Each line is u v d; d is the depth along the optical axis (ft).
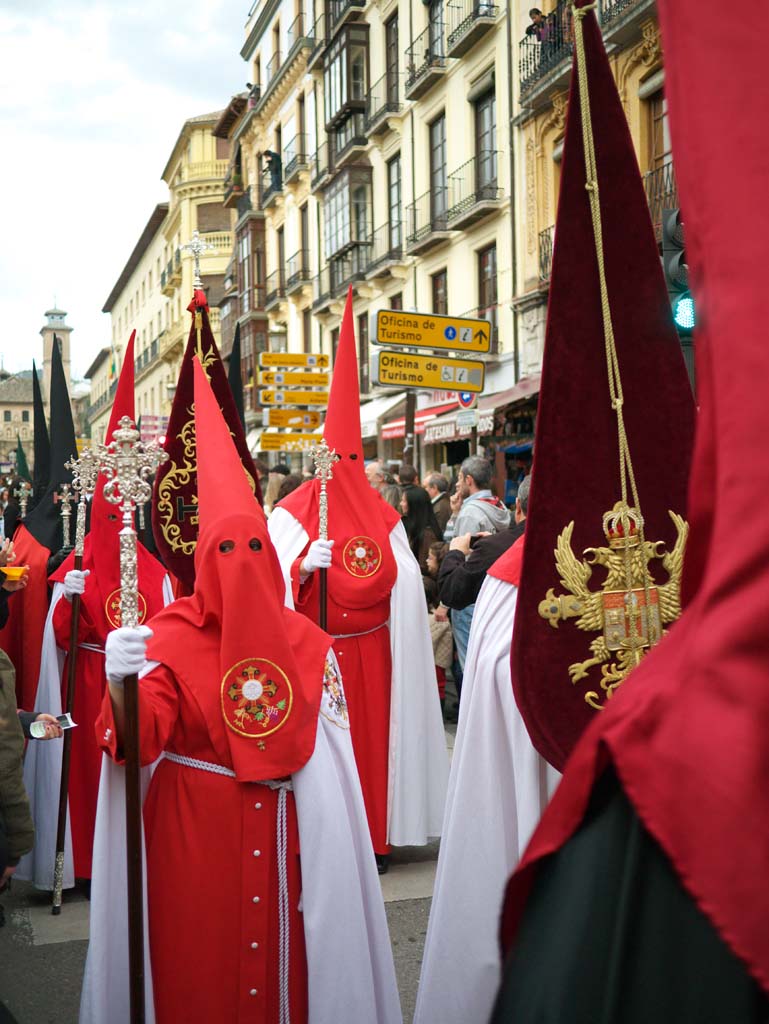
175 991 8.86
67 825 16.47
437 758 18.30
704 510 3.34
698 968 3.03
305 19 103.45
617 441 8.07
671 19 3.10
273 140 115.03
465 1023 9.64
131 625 8.48
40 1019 12.12
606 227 7.85
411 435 38.01
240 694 8.92
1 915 15.16
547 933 3.42
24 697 19.44
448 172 70.33
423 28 73.26
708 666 2.98
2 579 14.84
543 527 8.03
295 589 17.98
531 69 58.34
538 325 58.59
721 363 2.92
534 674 8.06
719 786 2.91
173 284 159.74
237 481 9.48
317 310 96.37
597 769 3.44
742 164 2.91
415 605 18.24
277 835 9.07
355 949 9.08
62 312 309.63
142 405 197.57
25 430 299.38
